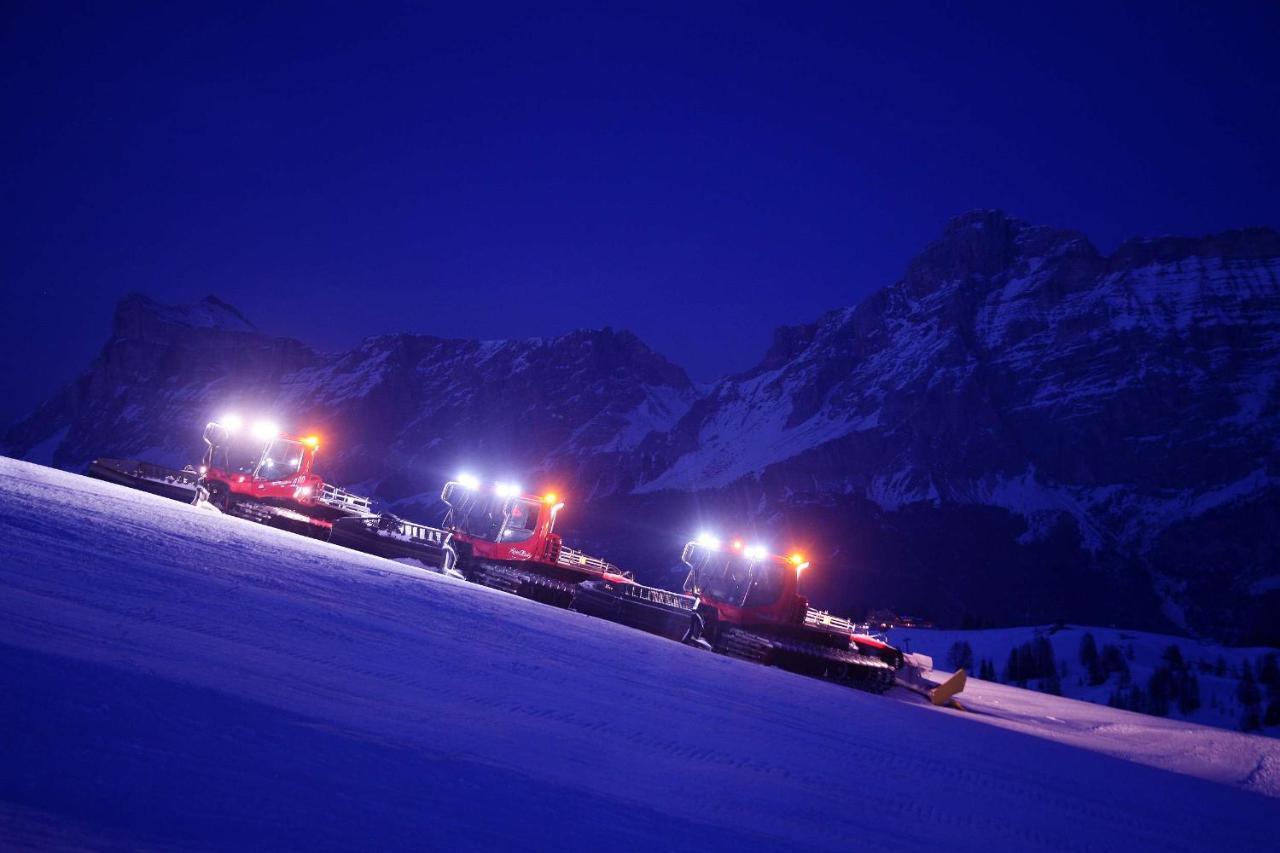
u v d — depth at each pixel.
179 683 8.75
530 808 7.99
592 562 39.44
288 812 6.32
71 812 5.45
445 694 11.93
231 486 39.94
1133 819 16.12
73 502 24.28
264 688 9.57
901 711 26.73
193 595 14.07
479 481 37.41
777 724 17.14
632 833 8.06
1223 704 95.38
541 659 17.28
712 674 22.81
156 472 43.06
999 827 12.81
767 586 33.44
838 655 33.41
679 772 11.15
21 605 10.27
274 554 23.52
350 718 9.37
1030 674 104.56
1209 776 29.47
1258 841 16.91
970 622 137.12
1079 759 24.62
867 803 12.23
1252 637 136.75
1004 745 23.84
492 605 25.16
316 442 41.22
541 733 11.23
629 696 15.70
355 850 5.95
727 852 8.26
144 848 5.21
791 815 10.46
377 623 16.22
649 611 33.16
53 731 6.61
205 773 6.65
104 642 9.58
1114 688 100.19
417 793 7.55
